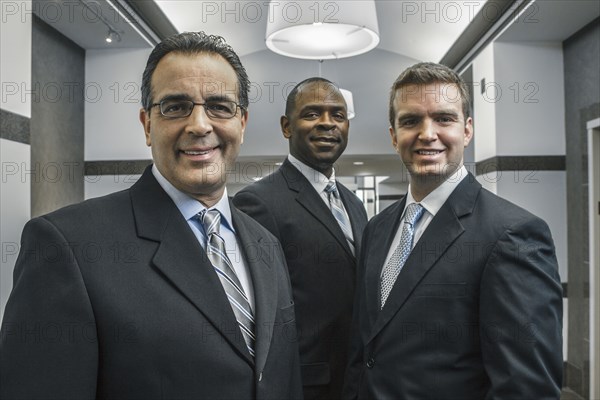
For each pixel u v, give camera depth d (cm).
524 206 427
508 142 429
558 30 404
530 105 429
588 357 387
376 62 655
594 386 374
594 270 378
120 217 102
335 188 202
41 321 87
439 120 136
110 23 393
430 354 125
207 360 96
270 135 646
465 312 125
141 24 410
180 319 96
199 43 107
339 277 180
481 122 467
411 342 127
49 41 401
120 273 95
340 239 184
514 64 431
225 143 110
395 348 129
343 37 277
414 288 130
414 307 128
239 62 115
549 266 122
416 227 143
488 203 133
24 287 89
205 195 113
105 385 92
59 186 416
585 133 392
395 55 651
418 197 145
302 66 650
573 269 412
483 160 461
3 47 227
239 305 108
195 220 112
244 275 119
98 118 457
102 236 97
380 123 655
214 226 112
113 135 457
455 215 132
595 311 377
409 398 124
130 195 108
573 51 412
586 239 391
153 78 107
